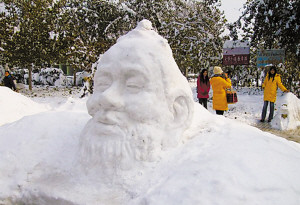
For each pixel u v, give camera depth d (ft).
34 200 8.75
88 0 49.88
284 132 20.59
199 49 36.14
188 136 9.59
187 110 9.32
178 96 9.16
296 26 32.86
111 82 9.14
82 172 8.90
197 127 10.43
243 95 39.14
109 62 9.13
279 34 34.88
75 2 52.24
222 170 7.02
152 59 8.90
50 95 46.96
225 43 35.45
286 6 33.73
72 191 8.30
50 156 9.88
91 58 38.55
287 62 36.32
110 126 8.72
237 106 30.22
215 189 6.56
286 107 21.81
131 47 9.02
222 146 8.20
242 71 46.75
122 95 8.87
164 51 9.30
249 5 37.01
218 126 10.23
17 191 9.07
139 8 40.98
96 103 8.98
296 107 22.72
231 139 8.62
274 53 34.40
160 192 7.02
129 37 9.80
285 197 6.30
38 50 48.98
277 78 23.36
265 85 24.06
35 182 9.19
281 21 34.37
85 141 9.23
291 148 8.47
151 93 8.76
